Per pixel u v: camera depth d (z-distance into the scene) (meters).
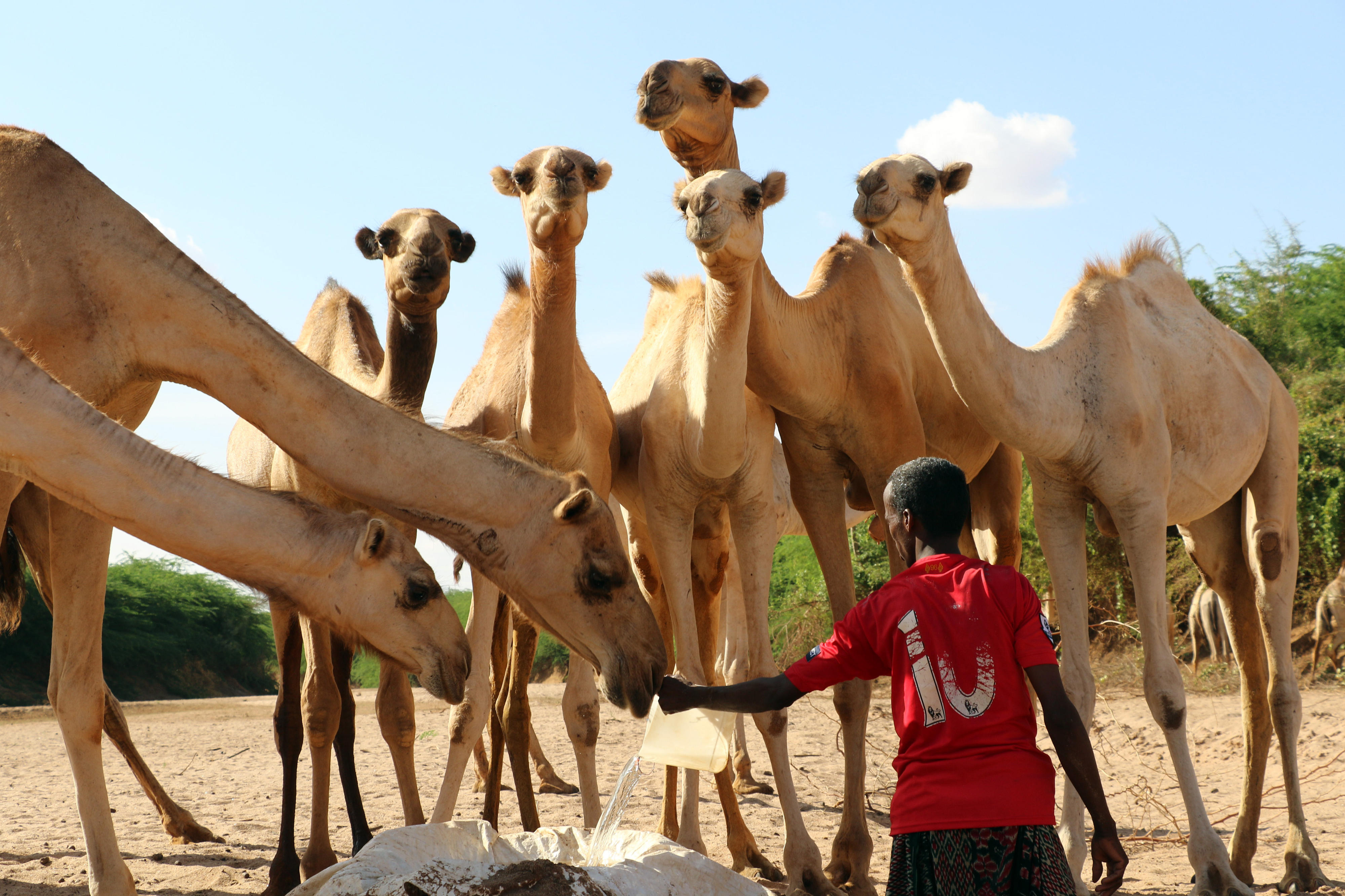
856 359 5.92
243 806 8.50
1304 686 13.20
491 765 6.60
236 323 4.45
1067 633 5.46
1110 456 5.35
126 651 34.41
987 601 3.28
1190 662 16.36
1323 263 20.72
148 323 4.48
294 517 3.99
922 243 4.96
